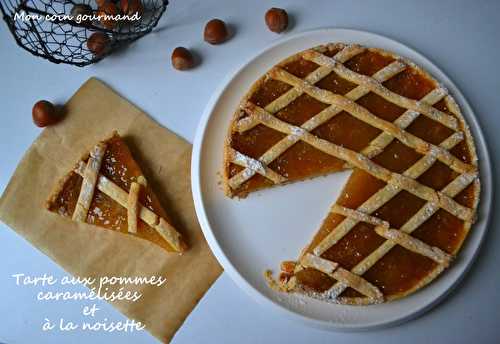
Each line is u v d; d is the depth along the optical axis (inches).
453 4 20.5
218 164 18.9
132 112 19.9
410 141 18.0
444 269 17.3
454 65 19.8
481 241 17.8
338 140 18.3
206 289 18.7
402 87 18.8
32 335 18.9
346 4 20.6
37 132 20.3
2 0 20.8
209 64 20.3
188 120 20.0
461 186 17.7
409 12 20.4
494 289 18.1
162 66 20.4
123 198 18.5
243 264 18.1
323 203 18.6
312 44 19.6
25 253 19.5
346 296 17.1
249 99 18.6
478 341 17.8
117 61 20.5
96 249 19.1
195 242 19.0
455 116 18.5
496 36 20.1
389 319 17.3
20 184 19.6
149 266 18.9
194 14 20.7
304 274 17.2
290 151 18.3
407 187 17.6
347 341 18.1
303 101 18.7
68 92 20.5
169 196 19.3
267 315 18.4
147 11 20.6
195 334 18.4
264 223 18.4
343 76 18.7
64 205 19.0
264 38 20.4
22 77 20.7
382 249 17.2
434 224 17.6
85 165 18.9
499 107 19.4
